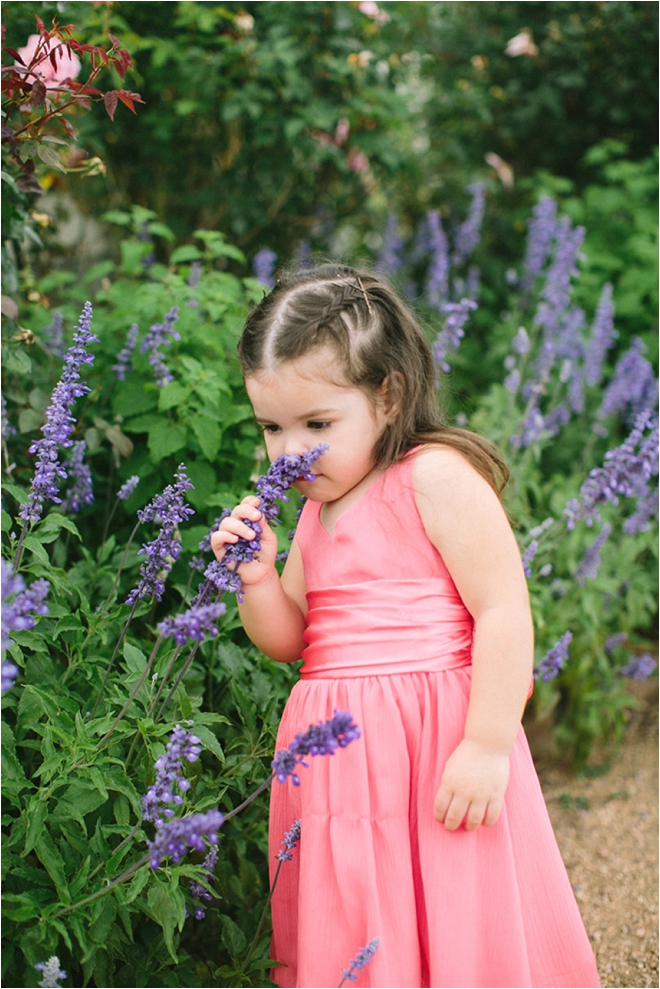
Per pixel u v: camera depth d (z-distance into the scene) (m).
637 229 4.26
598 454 3.51
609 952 2.08
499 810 1.41
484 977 1.40
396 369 1.56
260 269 3.13
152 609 2.18
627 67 4.75
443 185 4.89
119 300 2.67
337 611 1.53
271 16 3.62
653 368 3.94
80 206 3.97
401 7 4.09
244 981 1.57
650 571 3.20
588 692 2.80
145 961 1.56
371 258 4.46
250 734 1.73
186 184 4.00
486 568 1.48
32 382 2.29
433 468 1.53
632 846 2.46
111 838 1.61
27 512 1.52
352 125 3.94
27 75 1.90
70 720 1.56
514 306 4.08
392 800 1.42
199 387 2.24
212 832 1.21
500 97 4.83
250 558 1.41
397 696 1.45
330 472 1.50
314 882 1.42
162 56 3.38
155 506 1.66
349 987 1.37
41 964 1.31
